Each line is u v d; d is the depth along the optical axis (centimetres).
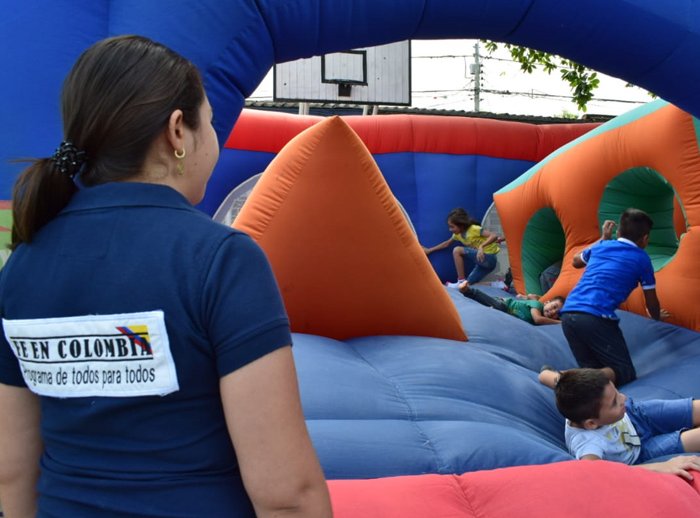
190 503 91
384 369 324
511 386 320
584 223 572
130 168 100
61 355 94
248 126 757
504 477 202
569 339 396
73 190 102
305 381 279
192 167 106
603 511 183
